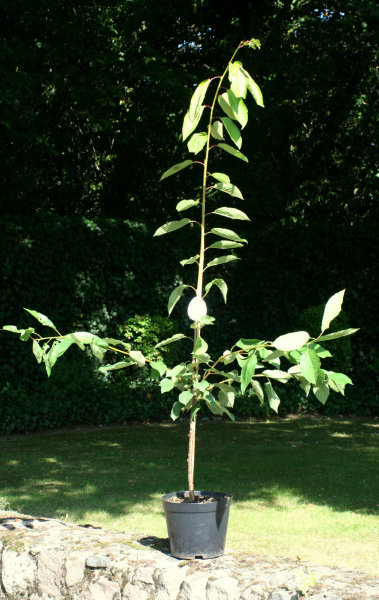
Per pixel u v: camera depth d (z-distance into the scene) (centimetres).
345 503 530
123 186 1304
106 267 1059
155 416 1034
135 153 1262
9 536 304
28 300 974
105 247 1053
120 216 1335
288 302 1162
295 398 1093
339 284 1159
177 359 1088
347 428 952
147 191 1338
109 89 1022
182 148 1265
